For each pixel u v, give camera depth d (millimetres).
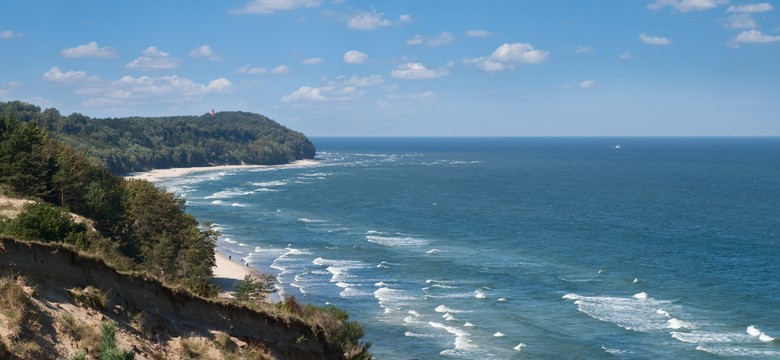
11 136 74625
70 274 24625
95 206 70250
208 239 82562
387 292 79688
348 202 170875
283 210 154125
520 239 116000
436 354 59719
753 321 68312
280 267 92938
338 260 98250
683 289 80938
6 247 23047
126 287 26375
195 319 28078
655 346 61250
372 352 59594
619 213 151375
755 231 124688
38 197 70188
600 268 92500
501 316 70500
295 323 32344
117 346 22391
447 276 88188
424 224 134375
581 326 67125
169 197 80312
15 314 20547
